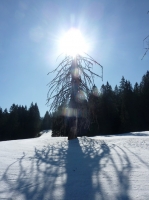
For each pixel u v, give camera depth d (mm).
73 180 4621
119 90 50969
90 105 12477
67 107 12117
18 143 11602
